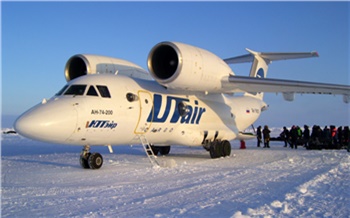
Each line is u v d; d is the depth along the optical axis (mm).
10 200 5906
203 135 12898
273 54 15812
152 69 10492
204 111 13211
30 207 5391
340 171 8938
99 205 5453
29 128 8469
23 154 15844
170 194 6188
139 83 11273
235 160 12070
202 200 5699
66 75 12102
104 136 9945
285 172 8867
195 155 14586
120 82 10602
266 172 8875
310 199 5668
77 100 9398
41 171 9531
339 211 4898
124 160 12188
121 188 6844
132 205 5414
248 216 4574
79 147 21109
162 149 14695
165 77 10633
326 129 18062
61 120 8805
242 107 15758
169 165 10219
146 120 10883
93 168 9750
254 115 16484
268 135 19797
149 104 11000
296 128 18875
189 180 7734
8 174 9023
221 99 14531
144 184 7266
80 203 5609
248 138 16797
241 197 5898
